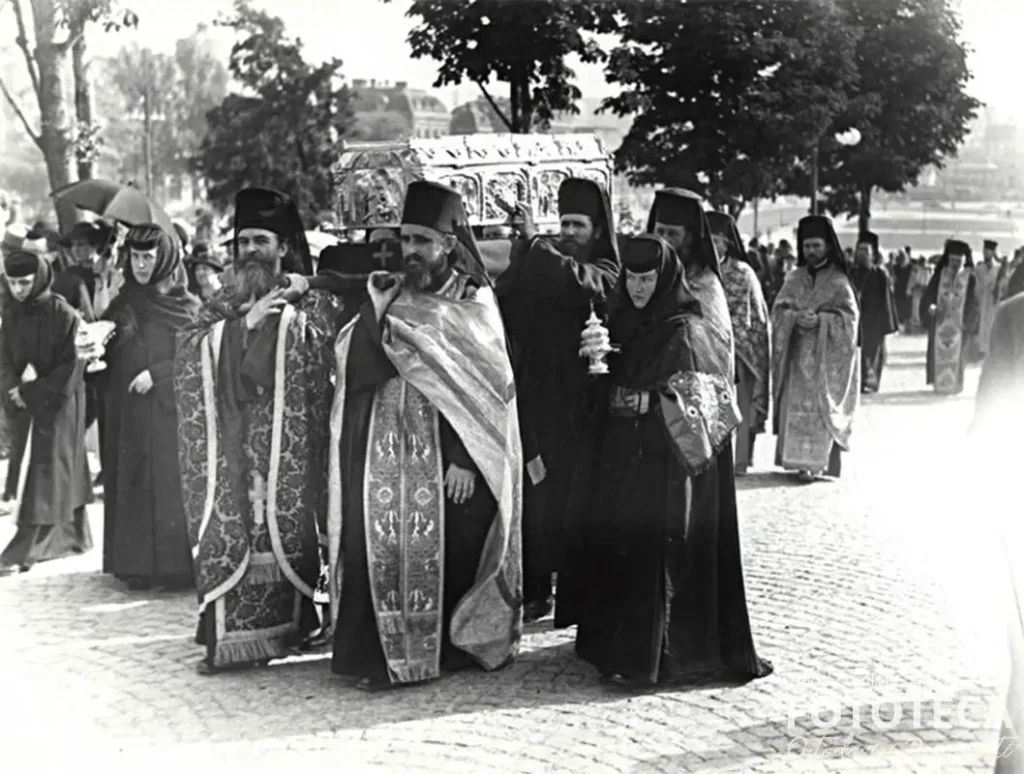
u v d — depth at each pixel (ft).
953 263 58.49
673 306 21.12
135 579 27.32
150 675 21.95
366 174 27.04
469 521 21.68
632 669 20.72
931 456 42.73
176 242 27.78
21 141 50.67
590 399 22.62
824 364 38.47
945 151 47.93
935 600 25.67
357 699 20.76
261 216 22.57
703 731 19.16
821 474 39.32
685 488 20.74
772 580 27.40
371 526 21.24
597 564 21.22
